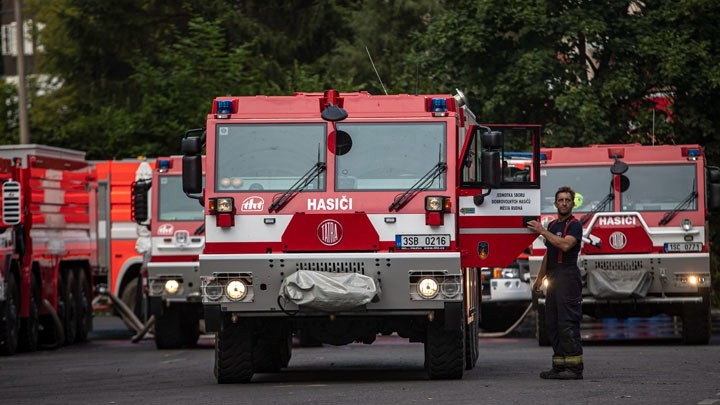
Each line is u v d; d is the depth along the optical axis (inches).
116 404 1063.0
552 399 1018.1
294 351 1769.2
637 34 2496.3
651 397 1029.2
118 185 2271.2
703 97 2527.1
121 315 2137.1
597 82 2524.6
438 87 2603.3
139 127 3046.3
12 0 6038.4
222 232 1205.1
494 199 1234.0
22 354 1856.5
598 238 1761.8
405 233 1192.2
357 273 1185.4
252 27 3742.6
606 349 1726.1
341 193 1202.6
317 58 3759.8
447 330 1211.2
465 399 1030.4
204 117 2965.1
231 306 1195.3
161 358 1699.1
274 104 1227.2
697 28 2511.1
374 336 1285.7
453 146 1209.4
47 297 1961.1
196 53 3051.2
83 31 3754.9
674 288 1830.7
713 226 2468.0
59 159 2043.6
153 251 1898.4
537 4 2500.0
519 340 2031.3
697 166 1849.2
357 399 1042.7
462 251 1229.7
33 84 4264.3
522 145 2524.6
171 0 3831.2
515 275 2121.1
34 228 1916.8
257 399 1061.1
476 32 2527.1
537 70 2482.8
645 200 1850.4
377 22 3540.8
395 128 1214.3
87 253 2159.2
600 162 1867.6
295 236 1195.9
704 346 1800.0
